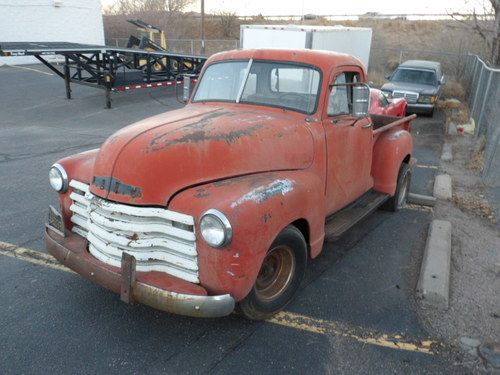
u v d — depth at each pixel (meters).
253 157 3.52
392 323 3.77
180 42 38.16
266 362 3.28
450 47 27.11
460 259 4.95
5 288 4.11
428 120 14.22
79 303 3.91
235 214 2.94
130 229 3.14
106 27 43.38
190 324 3.68
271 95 4.27
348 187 4.78
